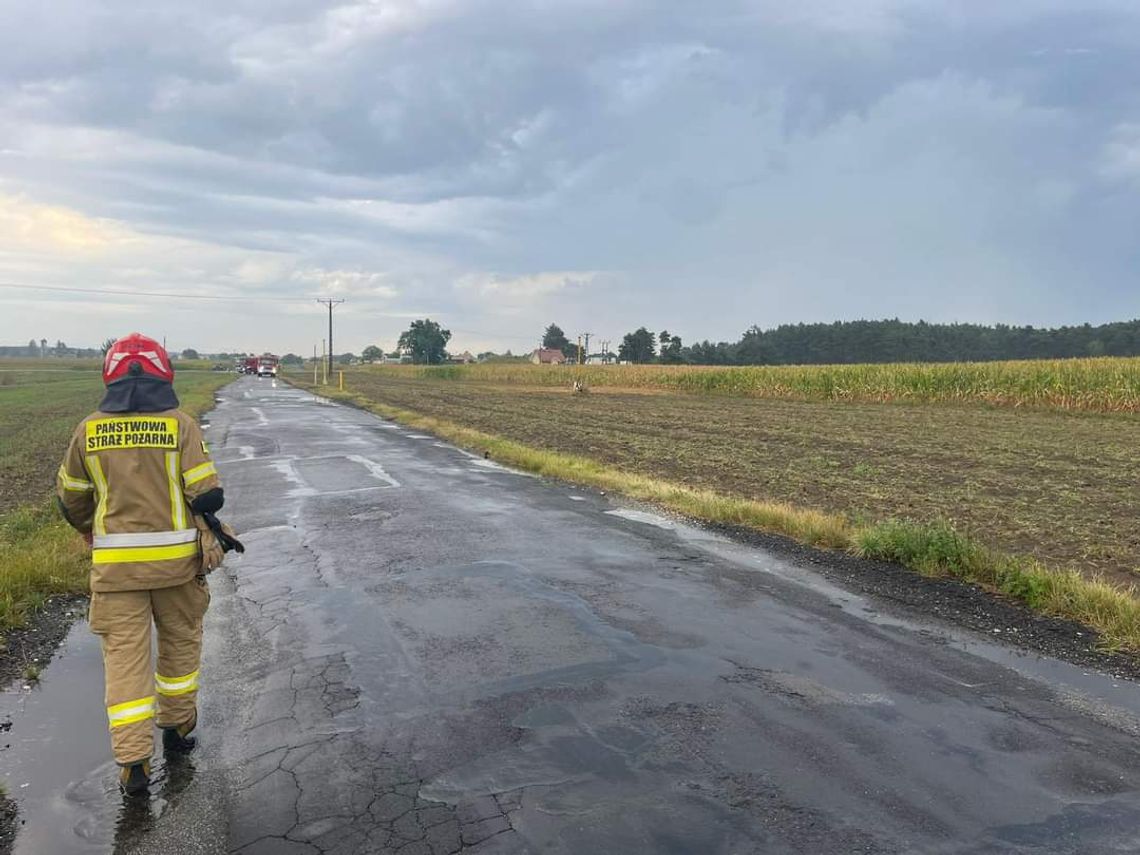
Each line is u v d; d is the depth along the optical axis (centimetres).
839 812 321
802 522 850
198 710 418
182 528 366
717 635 534
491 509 988
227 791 339
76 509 370
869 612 589
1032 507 1076
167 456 362
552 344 17938
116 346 370
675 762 361
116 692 344
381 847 296
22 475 1356
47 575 632
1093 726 404
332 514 949
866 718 409
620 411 3198
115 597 354
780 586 655
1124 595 586
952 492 1194
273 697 432
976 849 296
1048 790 340
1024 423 2550
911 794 336
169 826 313
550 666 475
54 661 492
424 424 2253
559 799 329
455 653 496
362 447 1706
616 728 395
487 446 1680
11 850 297
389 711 414
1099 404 2948
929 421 2642
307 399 3831
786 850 295
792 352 13838
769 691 442
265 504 1016
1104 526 952
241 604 598
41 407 3191
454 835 304
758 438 2045
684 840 301
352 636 528
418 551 765
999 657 500
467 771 353
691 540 826
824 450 1766
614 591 633
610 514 966
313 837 304
